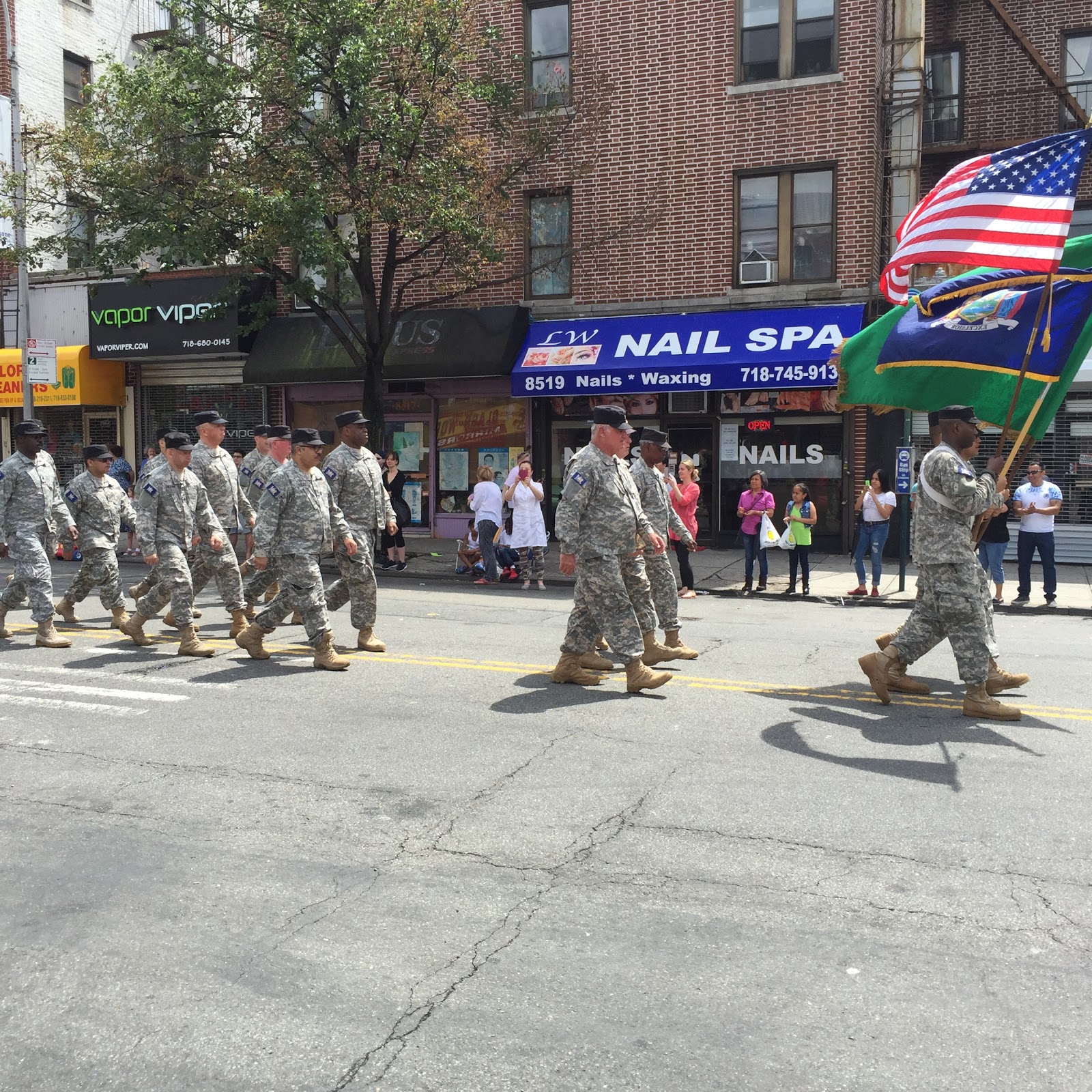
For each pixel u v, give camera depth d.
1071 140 7.30
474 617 11.59
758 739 6.32
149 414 22.22
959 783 5.49
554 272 19.12
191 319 20.45
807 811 5.07
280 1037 3.19
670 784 5.48
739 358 16.72
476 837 4.76
